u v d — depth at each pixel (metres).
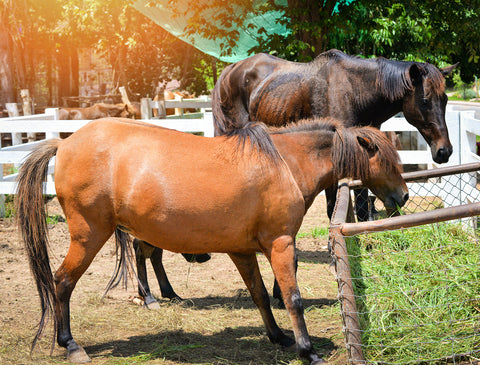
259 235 3.34
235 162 3.33
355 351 2.84
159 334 4.02
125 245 3.94
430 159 7.45
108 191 3.44
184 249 3.44
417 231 4.42
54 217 8.12
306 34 9.78
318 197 10.21
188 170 3.33
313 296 4.80
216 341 3.87
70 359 3.50
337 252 2.89
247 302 4.78
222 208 3.29
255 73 5.78
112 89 21.80
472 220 4.94
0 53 21.41
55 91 28.02
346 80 5.12
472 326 3.19
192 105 15.48
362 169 3.60
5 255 6.40
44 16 22.08
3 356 3.55
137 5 11.33
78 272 3.54
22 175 3.62
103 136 3.50
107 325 4.21
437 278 3.51
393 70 4.89
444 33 11.64
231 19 9.87
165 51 20.27
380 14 10.71
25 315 4.40
